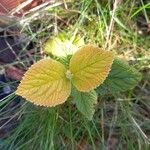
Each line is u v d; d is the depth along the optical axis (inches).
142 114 10.6
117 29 11.0
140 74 9.4
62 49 10.2
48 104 8.0
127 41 11.0
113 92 10.2
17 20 10.9
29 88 7.7
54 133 10.1
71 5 11.2
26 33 11.0
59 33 11.0
